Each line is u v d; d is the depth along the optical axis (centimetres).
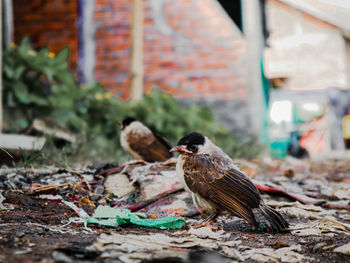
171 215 476
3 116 869
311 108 1930
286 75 1888
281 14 1862
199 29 1608
